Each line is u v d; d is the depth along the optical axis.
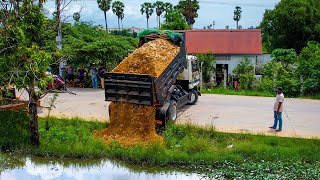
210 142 14.00
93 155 12.71
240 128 15.72
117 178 11.35
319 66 24.41
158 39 16.91
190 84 19.44
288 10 41.66
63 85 23.81
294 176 10.93
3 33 12.41
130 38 31.58
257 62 32.41
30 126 13.27
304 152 12.43
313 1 42.31
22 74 12.70
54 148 12.99
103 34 32.94
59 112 18.36
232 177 11.05
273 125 16.14
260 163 11.80
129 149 12.80
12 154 13.07
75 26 31.70
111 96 14.24
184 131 14.51
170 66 15.26
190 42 32.16
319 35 41.03
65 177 11.47
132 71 14.64
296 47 42.22
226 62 30.61
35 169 12.13
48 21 13.55
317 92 24.58
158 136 13.70
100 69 26.06
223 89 26.02
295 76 25.44
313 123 16.75
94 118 16.91
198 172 11.62
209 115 18.23
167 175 11.50
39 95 12.90
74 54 25.86
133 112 13.97
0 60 12.68
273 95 24.27
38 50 12.83
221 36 32.41
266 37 44.75
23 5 12.59
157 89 13.79
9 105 15.66
